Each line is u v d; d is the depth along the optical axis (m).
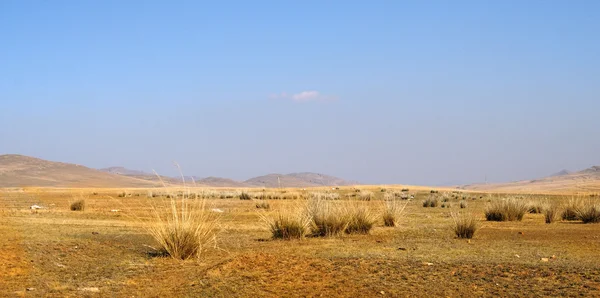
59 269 10.28
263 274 9.88
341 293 8.70
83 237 14.83
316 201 18.84
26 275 9.63
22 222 19.23
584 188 105.06
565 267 10.76
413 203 42.50
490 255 12.38
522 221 24.12
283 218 16.34
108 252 12.44
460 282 9.42
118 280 9.48
